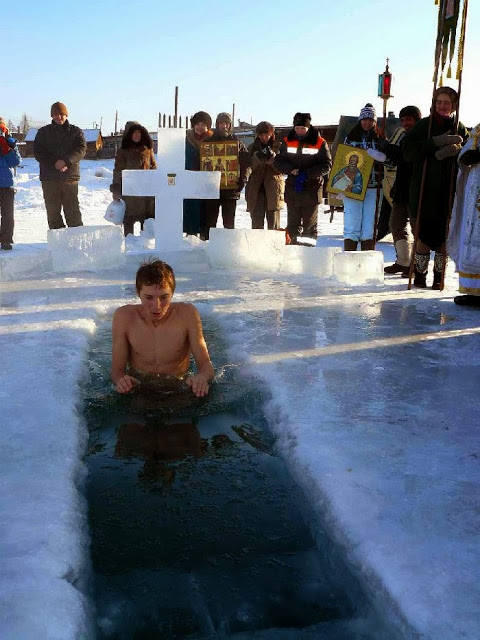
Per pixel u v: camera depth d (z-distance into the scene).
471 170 5.79
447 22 6.22
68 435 2.89
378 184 7.79
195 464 2.84
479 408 3.36
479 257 5.82
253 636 1.80
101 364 4.18
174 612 1.90
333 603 1.96
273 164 9.29
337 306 5.86
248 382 3.84
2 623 1.67
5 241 9.11
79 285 6.67
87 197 20.69
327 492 2.42
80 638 1.70
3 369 3.83
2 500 2.30
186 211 9.85
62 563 1.95
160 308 3.61
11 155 8.92
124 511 2.43
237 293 6.41
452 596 1.82
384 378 3.83
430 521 2.22
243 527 2.34
